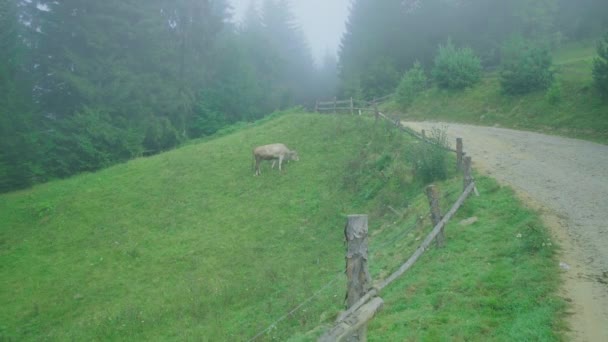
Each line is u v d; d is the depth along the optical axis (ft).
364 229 16.79
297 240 47.19
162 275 44.78
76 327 37.09
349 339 16.03
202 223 55.26
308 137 76.38
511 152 54.95
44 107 104.78
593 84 73.05
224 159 74.23
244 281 39.81
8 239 58.49
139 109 105.50
